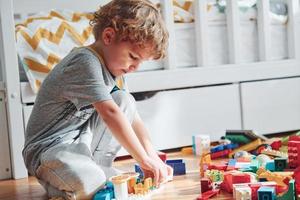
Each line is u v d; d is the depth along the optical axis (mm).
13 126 1635
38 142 1321
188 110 1929
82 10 2162
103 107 1239
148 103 1867
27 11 2066
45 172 1294
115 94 1399
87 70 1264
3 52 1623
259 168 1334
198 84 1937
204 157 1490
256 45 2084
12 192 1463
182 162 1478
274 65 2062
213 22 1993
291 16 2096
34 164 1322
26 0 2062
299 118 2125
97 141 1396
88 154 1279
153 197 1256
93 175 1247
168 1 1881
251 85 2025
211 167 1397
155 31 1262
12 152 1640
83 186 1231
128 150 1247
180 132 1919
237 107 2008
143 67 1899
